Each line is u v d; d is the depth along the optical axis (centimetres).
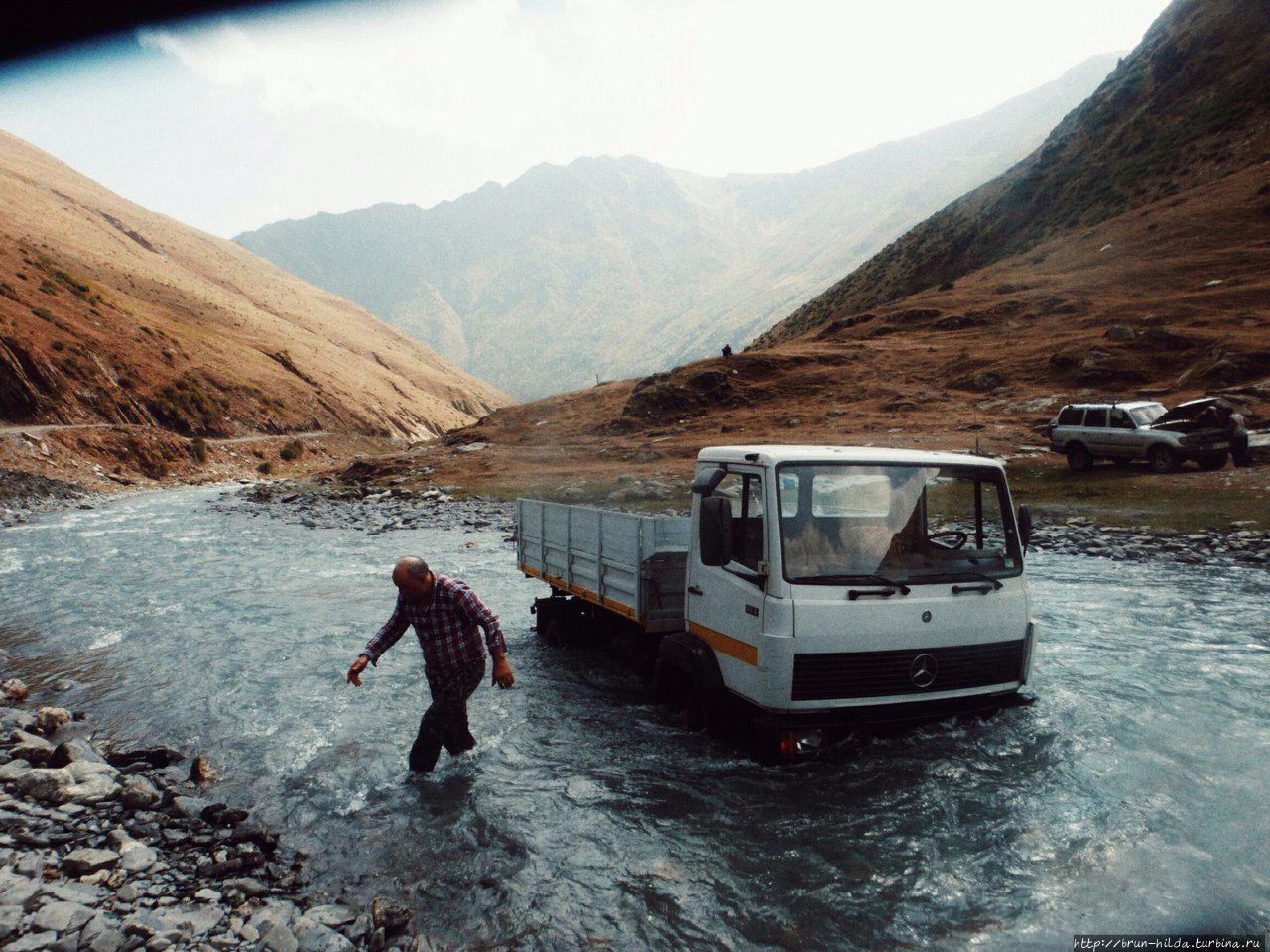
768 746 565
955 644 581
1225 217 6575
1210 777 568
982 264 9881
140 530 2611
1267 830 493
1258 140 7606
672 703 717
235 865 471
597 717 725
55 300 8194
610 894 440
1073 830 496
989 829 500
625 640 820
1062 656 880
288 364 12375
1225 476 2247
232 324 13275
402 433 13388
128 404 7175
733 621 598
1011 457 3072
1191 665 841
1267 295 4875
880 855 473
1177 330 4400
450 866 477
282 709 786
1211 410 2408
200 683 879
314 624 1166
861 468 588
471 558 1752
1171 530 1695
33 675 934
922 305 7012
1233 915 406
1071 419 2684
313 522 2719
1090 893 429
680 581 752
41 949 376
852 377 5538
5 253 8500
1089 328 5184
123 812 548
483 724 719
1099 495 2186
